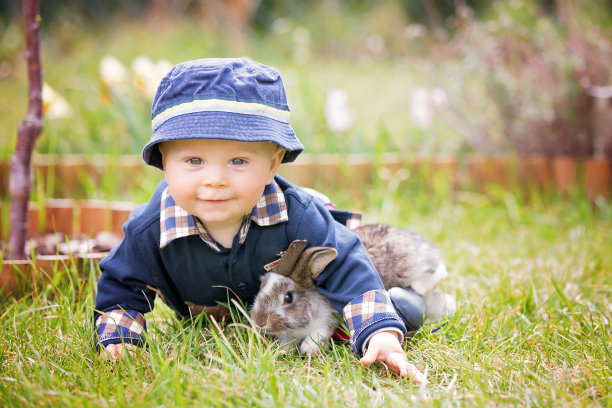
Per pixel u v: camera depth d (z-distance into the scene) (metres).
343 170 5.30
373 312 2.50
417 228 4.60
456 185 5.51
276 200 2.64
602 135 5.57
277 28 10.49
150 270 2.69
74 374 2.37
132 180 5.11
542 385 2.30
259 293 2.61
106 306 2.68
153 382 2.26
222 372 2.27
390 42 10.34
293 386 2.24
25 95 7.65
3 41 8.90
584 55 5.70
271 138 2.31
